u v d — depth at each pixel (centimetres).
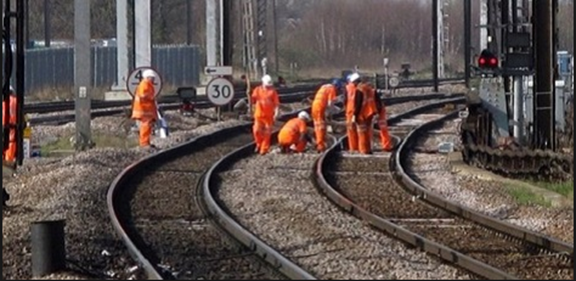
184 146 7669
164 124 8756
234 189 5538
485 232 4394
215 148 8112
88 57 7881
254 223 4478
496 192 5622
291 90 16762
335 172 6444
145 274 3438
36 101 13900
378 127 8612
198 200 5191
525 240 4116
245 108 11794
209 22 12288
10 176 6172
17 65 5409
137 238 4128
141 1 10975
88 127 7881
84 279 3369
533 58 6875
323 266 3528
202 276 3419
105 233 4222
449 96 16412
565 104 7619
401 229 4100
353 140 7688
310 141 8544
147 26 11012
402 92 17725
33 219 4569
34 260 3519
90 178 5844
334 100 9400
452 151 7569
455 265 3559
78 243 3972
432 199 5159
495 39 7319
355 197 5359
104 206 4944
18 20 5306
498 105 7300
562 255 3850
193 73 17838
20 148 5644
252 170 6444
